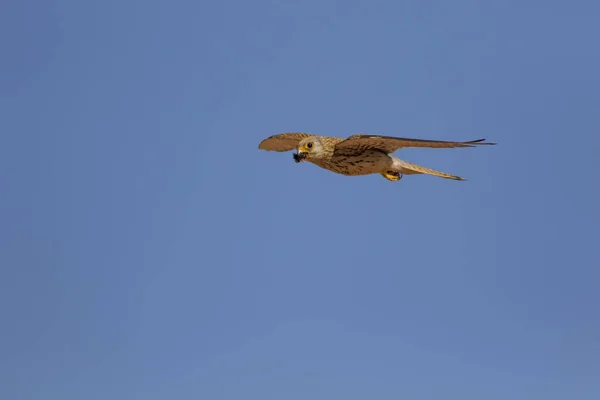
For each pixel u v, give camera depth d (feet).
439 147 43.65
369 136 48.01
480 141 41.16
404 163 52.39
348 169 53.01
